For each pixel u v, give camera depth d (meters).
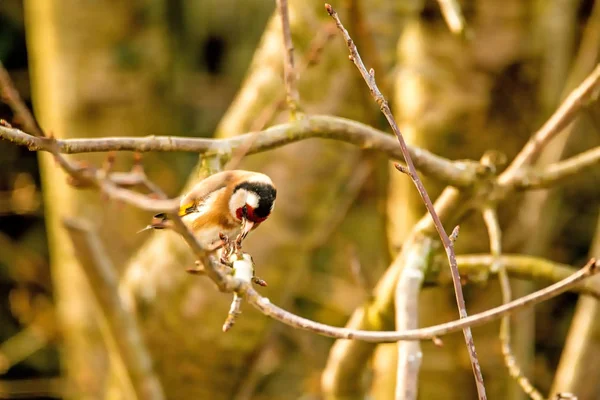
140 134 14.21
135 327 9.98
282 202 11.02
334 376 9.50
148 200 4.73
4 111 18.27
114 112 14.09
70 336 14.30
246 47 21.22
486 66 10.41
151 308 11.20
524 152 8.09
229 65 21.19
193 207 7.54
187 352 11.22
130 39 14.10
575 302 21.39
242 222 7.46
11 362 17.95
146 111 14.23
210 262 4.87
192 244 4.75
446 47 10.49
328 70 10.86
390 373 11.38
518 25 10.35
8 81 6.76
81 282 13.86
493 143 10.54
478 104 10.47
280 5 7.09
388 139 7.25
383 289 8.57
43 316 17.62
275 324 11.84
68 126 14.07
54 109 14.22
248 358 11.27
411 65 10.70
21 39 20.83
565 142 13.16
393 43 11.70
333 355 9.75
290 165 10.98
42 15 14.27
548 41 10.54
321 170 11.02
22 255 20.47
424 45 10.66
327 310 18.34
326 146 10.98
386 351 11.52
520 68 10.41
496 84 10.43
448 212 7.90
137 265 11.59
